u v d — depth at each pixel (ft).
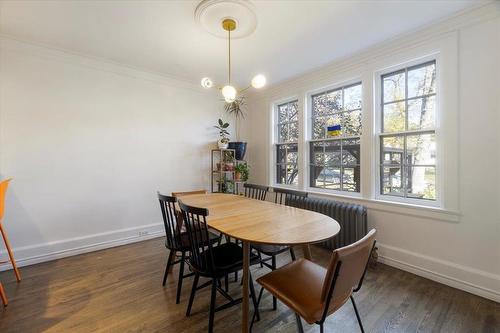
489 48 6.43
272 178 13.60
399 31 7.78
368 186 9.08
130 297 6.67
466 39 6.79
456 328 5.43
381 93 8.98
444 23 7.11
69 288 7.11
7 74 8.30
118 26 7.55
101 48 9.04
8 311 6.04
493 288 6.40
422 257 7.67
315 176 11.44
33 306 6.24
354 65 9.49
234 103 13.85
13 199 8.45
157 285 7.31
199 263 5.51
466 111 6.82
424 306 6.20
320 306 3.96
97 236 10.11
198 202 7.98
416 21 7.23
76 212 9.67
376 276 7.70
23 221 8.62
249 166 15.05
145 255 9.57
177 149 12.41
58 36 8.19
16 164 8.50
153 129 11.60
